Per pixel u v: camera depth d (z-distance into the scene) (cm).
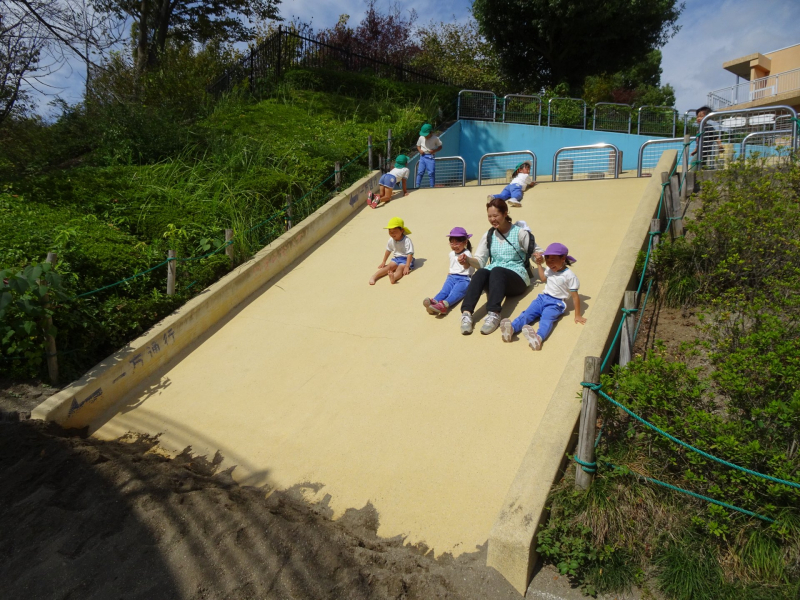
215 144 1071
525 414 456
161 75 1373
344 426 479
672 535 326
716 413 399
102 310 600
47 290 513
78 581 333
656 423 353
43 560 348
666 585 309
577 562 320
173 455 475
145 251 704
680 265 574
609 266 636
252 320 676
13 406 493
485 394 486
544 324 541
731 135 1001
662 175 754
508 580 328
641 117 1764
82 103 1253
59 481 416
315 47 1747
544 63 2325
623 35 2111
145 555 350
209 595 323
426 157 1140
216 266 718
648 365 380
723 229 558
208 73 1627
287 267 802
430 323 609
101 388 538
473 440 440
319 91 1612
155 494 399
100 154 1064
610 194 878
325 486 422
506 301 613
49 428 480
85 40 1086
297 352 598
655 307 572
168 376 588
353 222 943
